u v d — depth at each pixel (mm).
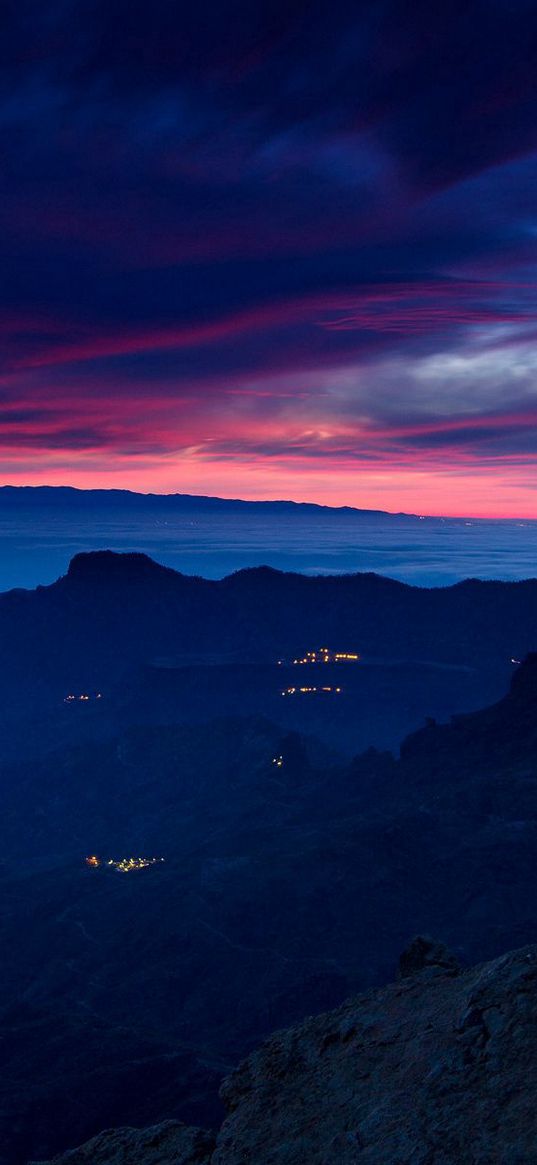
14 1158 70188
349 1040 11445
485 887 120625
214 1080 78812
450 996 11484
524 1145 7949
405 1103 9477
